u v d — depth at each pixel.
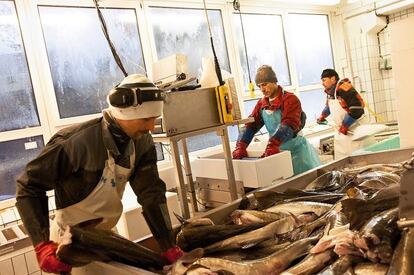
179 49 3.49
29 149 2.62
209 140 3.62
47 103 2.71
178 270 1.12
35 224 1.17
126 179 1.42
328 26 4.84
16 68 2.60
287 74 4.40
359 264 0.97
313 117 4.66
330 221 1.29
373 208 1.14
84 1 2.89
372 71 4.55
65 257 1.06
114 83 3.07
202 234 1.38
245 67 3.99
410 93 2.19
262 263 1.09
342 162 2.27
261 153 2.60
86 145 1.25
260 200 1.74
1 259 1.86
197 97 1.94
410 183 0.95
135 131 1.30
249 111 3.99
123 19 3.13
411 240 0.90
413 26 2.09
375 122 4.25
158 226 1.37
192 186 2.26
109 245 1.12
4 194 2.52
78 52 2.88
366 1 4.41
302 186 2.01
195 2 3.55
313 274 1.02
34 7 2.66
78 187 1.30
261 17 4.14
